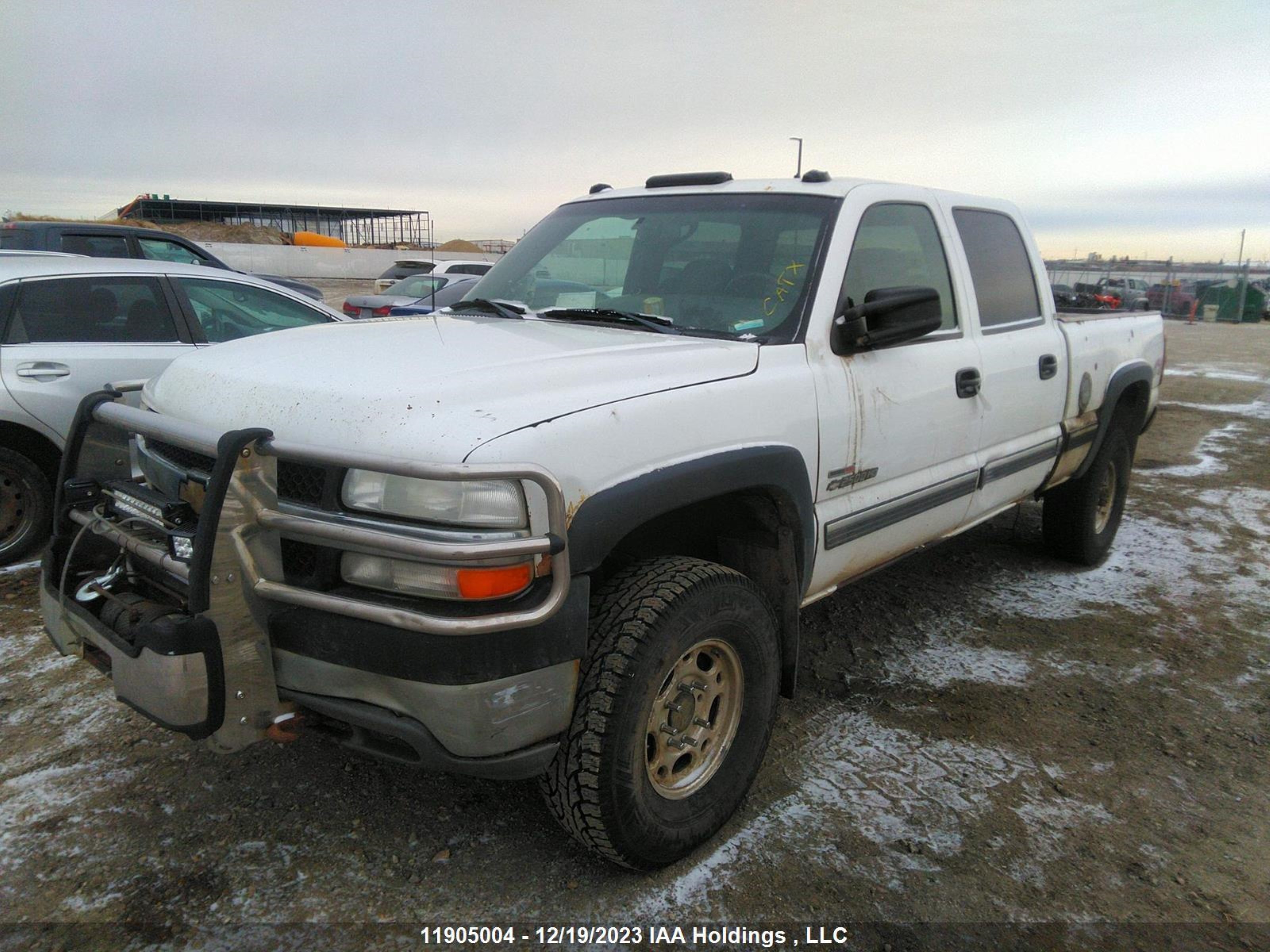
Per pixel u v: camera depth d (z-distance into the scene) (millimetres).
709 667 2588
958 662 3875
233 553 2035
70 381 4723
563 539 1990
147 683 2016
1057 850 2648
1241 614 4520
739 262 3145
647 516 2230
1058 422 4371
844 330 2969
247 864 2490
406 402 2104
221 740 2076
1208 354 18781
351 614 1981
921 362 3330
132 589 2428
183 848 2545
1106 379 4695
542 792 2340
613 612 2279
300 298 5965
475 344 2627
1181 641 4172
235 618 2055
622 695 2195
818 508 2941
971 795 2902
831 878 2498
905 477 3361
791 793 2881
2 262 4746
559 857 2553
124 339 5004
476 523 1979
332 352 2541
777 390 2693
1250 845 2713
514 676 2027
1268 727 3410
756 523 2824
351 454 1950
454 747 2041
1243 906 2447
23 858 2486
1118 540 5750
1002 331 3945
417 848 2574
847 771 3020
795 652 2904
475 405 2111
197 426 2213
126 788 2818
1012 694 3602
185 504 2197
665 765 2465
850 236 3115
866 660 3881
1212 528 6086
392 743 2158
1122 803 2896
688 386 2475
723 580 2447
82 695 3395
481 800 2812
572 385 2301
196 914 2297
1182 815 2848
